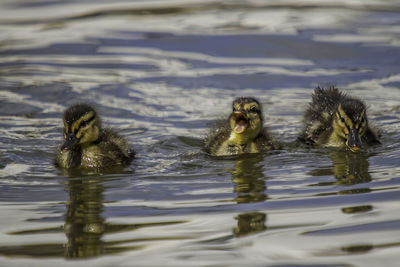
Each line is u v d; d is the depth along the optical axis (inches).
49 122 617.0
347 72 751.1
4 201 398.9
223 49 851.4
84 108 502.9
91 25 995.9
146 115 639.1
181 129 601.9
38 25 1004.6
